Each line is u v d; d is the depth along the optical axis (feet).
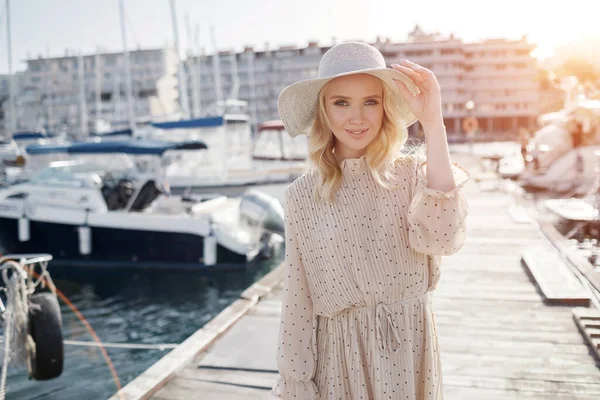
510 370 10.61
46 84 239.30
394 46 253.44
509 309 14.39
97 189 36.09
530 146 62.69
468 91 272.10
